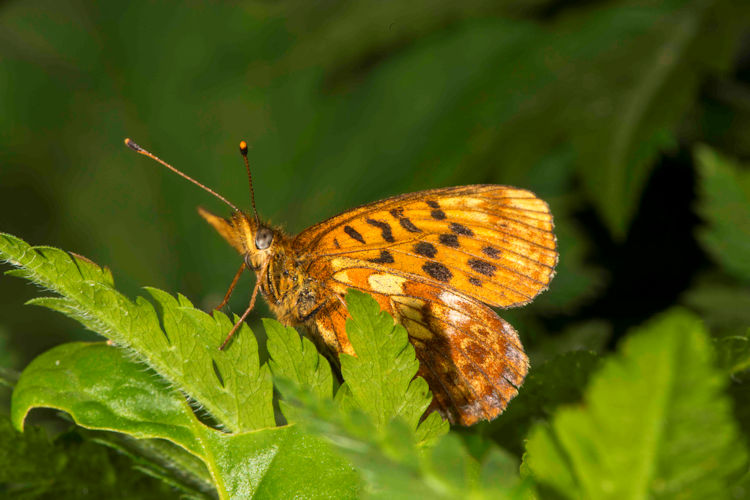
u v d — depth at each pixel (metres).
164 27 0.39
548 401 0.25
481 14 0.31
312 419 0.16
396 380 0.24
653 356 0.12
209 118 0.37
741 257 0.28
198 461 0.25
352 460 0.15
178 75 0.39
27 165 0.39
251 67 0.36
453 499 0.14
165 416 0.24
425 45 0.31
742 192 0.28
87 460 0.25
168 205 0.38
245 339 0.24
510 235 0.27
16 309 0.32
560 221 0.30
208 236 0.36
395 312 0.27
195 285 0.36
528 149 0.29
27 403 0.24
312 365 0.24
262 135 0.35
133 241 0.37
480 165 0.29
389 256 0.27
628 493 0.13
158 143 0.38
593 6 0.30
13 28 0.41
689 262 0.29
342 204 0.31
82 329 0.32
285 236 0.27
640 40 0.29
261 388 0.24
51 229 0.38
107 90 0.40
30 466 0.25
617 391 0.13
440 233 0.27
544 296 0.29
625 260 0.29
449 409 0.27
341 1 0.32
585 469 0.14
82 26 0.41
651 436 0.13
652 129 0.28
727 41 0.28
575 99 0.29
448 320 0.27
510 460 0.15
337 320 0.27
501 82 0.30
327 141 0.33
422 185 0.29
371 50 0.32
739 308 0.27
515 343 0.27
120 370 0.24
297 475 0.24
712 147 0.29
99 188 0.38
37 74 0.40
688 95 0.28
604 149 0.28
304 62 0.32
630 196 0.28
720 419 0.13
